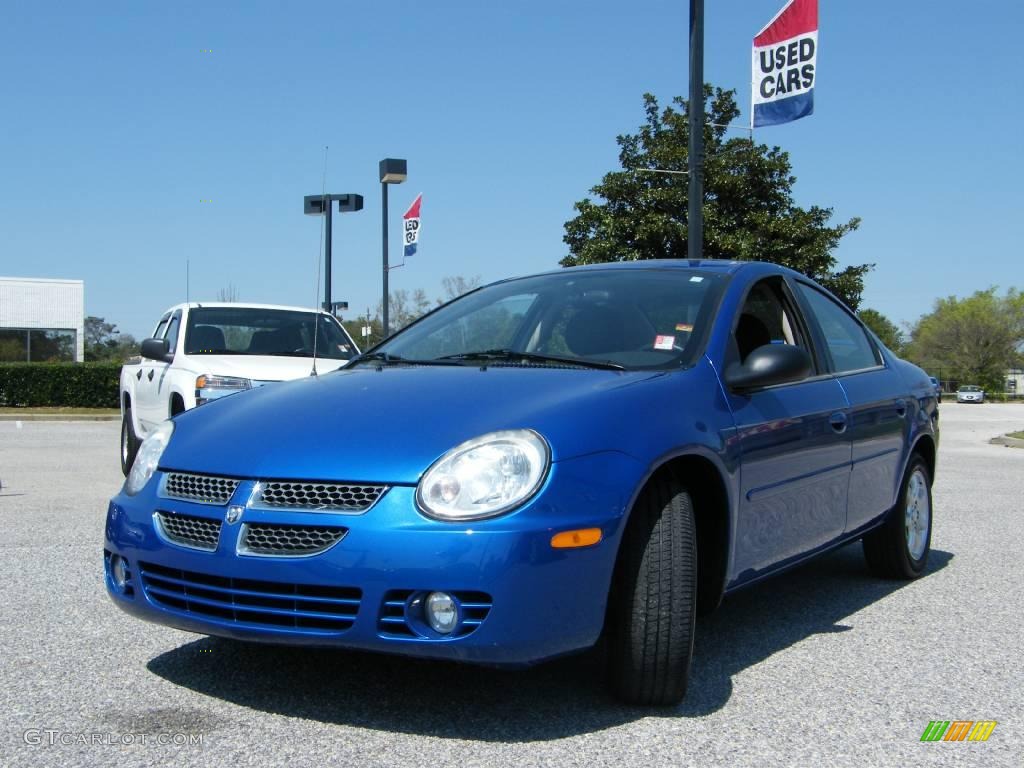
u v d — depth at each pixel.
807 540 4.18
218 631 3.08
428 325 4.64
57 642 3.97
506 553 2.81
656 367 3.68
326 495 2.98
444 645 2.82
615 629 3.16
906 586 5.26
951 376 89.12
